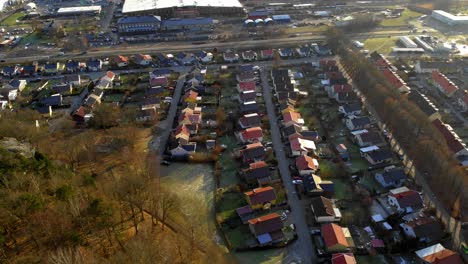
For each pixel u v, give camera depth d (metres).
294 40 199.25
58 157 104.19
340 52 175.62
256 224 83.44
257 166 101.94
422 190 96.62
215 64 174.75
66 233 66.31
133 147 114.44
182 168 106.81
